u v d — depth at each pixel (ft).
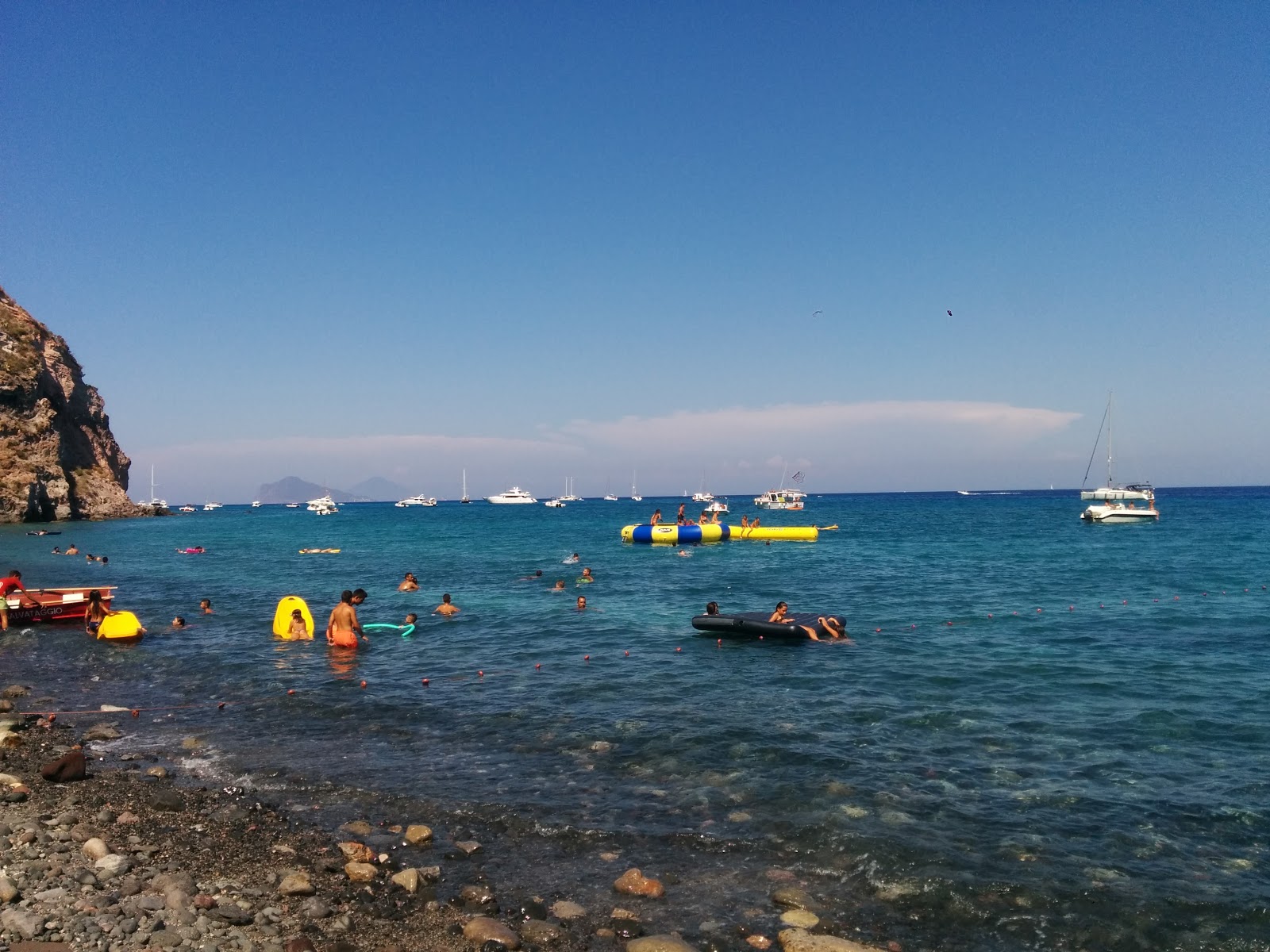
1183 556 129.08
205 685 48.03
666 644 58.70
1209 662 52.06
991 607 76.64
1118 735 37.01
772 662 52.44
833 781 31.30
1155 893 22.84
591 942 20.33
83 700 45.34
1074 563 119.03
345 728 39.04
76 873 22.81
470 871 24.11
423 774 32.48
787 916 21.54
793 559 132.16
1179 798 29.60
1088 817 27.91
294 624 62.34
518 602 81.41
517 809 28.71
